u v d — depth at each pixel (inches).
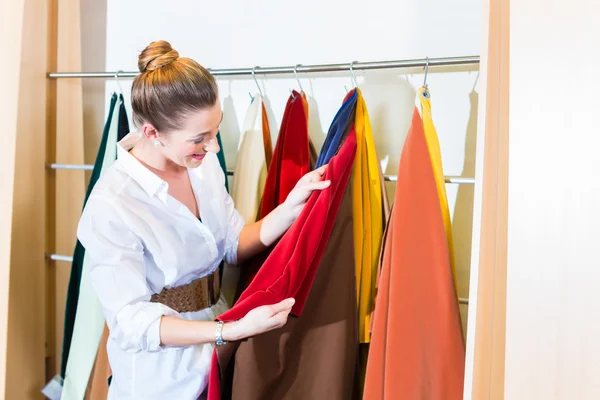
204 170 46.1
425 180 40.6
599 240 30.2
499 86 33.7
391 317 40.3
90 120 60.3
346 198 43.6
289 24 52.9
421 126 41.4
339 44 51.6
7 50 47.7
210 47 55.5
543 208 31.4
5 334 48.7
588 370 30.5
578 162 30.7
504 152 33.7
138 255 40.8
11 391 52.7
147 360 42.4
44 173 55.2
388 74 50.5
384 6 50.0
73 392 52.0
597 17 30.0
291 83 53.5
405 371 40.0
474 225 34.4
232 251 48.2
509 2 32.6
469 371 34.3
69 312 53.6
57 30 55.4
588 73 30.3
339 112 44.8
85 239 40.4
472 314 34.2
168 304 43.7
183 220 43.1
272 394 43.0
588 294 30.5
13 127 47.7
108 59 58.9
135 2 57.4
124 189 41.3
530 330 31.8
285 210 44.6
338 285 43.0
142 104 38.8
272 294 38.9
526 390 31.9
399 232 40.5
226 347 41.0
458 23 48.2
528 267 31.8
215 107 39.1
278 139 48.7
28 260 54.0
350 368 43.3
